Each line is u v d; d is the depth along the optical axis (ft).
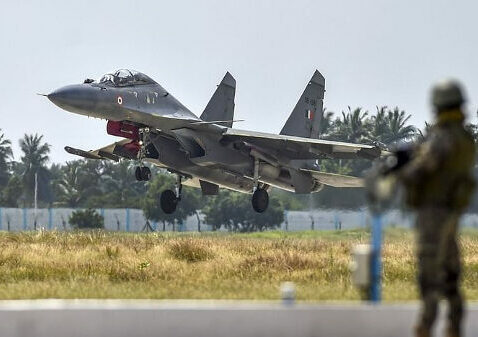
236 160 476.54
